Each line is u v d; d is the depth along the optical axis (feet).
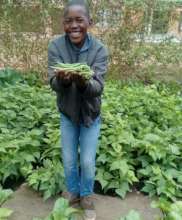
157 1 9.22
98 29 9.17
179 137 6.11
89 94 3.94
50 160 5.47
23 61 9.55
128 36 9.23
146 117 6.97
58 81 3.92
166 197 5.00
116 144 5.52
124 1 9.01
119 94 7.88
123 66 9.48
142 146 5.61
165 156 5.53
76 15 3.93
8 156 5.30
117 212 4.76
